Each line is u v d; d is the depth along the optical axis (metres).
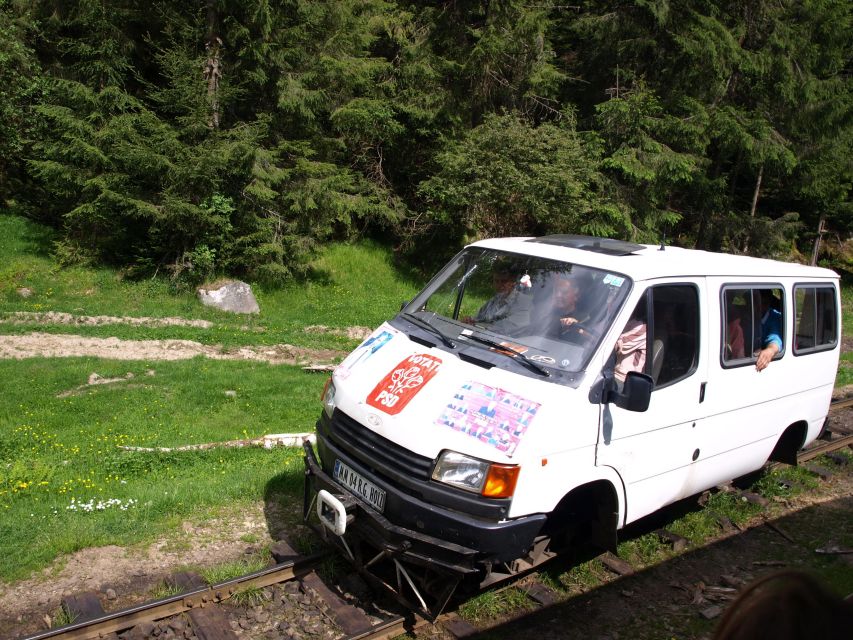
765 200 32.59
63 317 14.05
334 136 20.66
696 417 5.32
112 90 15.70
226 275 17.41
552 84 21.55
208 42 17.05
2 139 18.52
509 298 5.09
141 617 4.25
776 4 23.41
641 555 5.64
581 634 4.55
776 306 6.27
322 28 18.56
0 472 6.61
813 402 6.78
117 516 5.63
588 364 4.48
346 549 4.65
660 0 21.28
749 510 6.56
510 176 18.58
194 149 15.86
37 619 4.29
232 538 5.42
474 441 4.06
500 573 4.67
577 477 4.37
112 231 17.36
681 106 22.16
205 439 8.38
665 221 21.56
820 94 24.14
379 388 4.59
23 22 17.86
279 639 4.22
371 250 22.28
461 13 21.81
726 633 1.84
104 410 9.36
